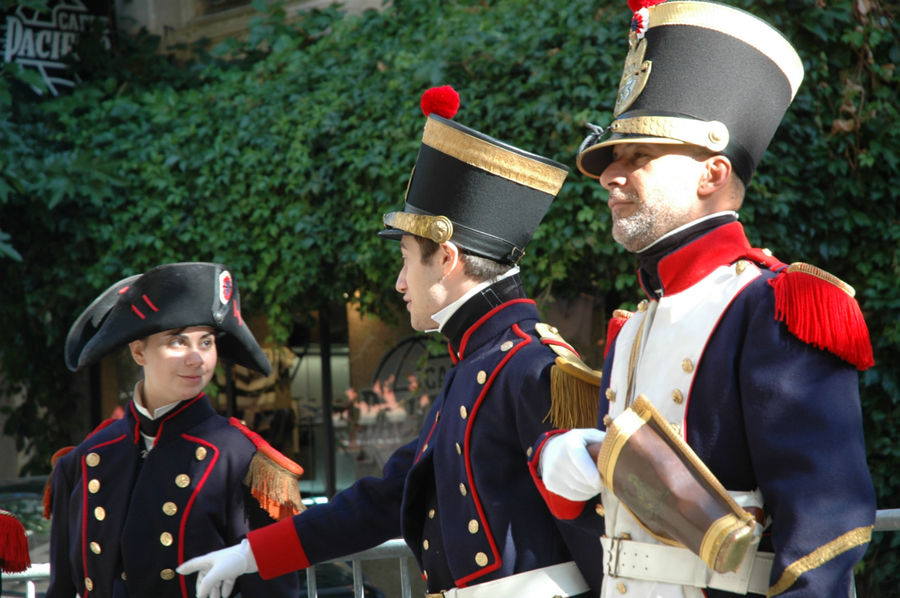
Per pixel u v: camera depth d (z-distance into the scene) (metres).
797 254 12.20
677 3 3.50
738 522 2.88
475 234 4.48
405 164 13.80
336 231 14.82
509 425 4.22
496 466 4.22
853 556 2.90
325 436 17.42
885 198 12.37
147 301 5.27
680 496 2.97
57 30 17.97
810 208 12.17
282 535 4.85
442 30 14.09
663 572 3.24
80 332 5.85
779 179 11.97
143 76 18.28
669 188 3.40
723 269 3.38
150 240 15.92
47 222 16.38
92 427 19.08
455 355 4.70
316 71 15.43
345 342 17.38
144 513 5.26
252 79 16.30
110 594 5.29
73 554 5.47
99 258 16.59
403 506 4.53
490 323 4.49
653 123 3.37
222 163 15.37
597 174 3.83
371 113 14.36
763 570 3.14
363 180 14.42
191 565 4.80
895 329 11.86
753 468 3.15
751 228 11.91
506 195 4.50
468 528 4.24
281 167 14.97
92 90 17.33
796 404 3.06
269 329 17.89
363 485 4.99
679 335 3.36
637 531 3.35
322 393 17.45
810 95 11.94
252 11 18.48
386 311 15.25
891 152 12.09
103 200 16.31
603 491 3.50
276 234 15.12
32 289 17.03
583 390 4.07
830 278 3.13
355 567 6.28
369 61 14.91
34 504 10.97
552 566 4.14
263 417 17.86
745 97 3.44
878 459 12.02
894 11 12.37
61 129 17.12
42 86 16.75
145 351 5.38
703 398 3.25
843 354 3.08
